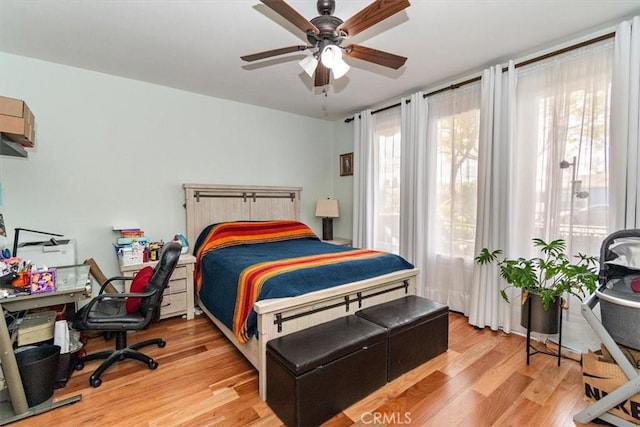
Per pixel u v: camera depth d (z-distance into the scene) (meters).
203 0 1.92
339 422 1.71
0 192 2.61
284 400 1.68
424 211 3.48
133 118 3.25
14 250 2.45
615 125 2.13
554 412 1.76
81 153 2.99
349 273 2.38
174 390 1.98
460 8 1.98
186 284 3.12
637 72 2.04
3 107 1.76
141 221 3.34
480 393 1.93
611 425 1.64
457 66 2.86
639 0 1.89
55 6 1.98
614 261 1.84
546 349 2.46
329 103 4.00
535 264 2.51
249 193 4.00
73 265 2.69
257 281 2.06
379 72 2.99
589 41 2.27
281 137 4.37
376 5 1.50
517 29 2.23
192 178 3.65
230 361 2.33
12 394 1.69
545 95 2.54
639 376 1.53
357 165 4.30
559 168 2.45
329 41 1.80
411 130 3.55
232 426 1.67
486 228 2.84
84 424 1.68
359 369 1.86
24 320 2.07
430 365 2.25
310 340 1.84
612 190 2.17
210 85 3.38
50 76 2.82
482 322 2.86
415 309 2.32
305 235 3.93
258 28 2.24
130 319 2.09
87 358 2.23
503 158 2.76
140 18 2.12
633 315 1.60
